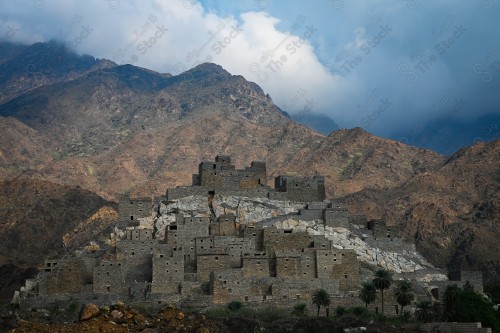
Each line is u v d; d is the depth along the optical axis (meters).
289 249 195.00
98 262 189.38
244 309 173.62
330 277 187.88
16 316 136.88
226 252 188.12
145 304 174.88
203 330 135.38
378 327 162.50
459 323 167.88
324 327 159.88
